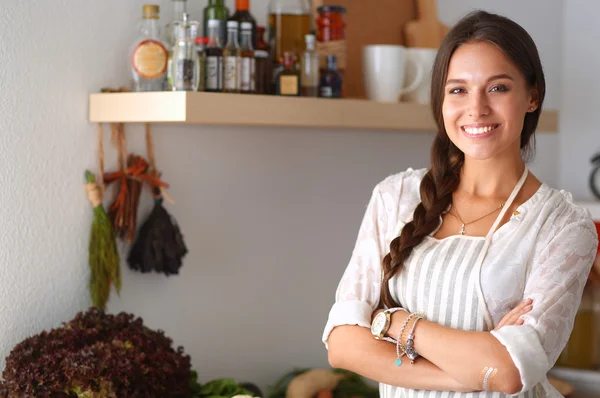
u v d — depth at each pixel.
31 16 1.97
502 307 1.50
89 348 1.85
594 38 3.17
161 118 1.92
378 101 2.28
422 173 1.72
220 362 2.44
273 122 2.04
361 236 1.68
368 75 2.35
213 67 2.04
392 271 1.58
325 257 2.69
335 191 2.69
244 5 2.19
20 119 1.96
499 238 1.54
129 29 2.18
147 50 2.05
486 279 1.50
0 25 1.92
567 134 3.27
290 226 2.58
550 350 1.40
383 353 1.52
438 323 1.54
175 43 1.99
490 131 1.50
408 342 1.49
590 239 1.51
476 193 1.60
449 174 1.64
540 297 1.45
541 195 1.57
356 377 2.58
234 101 1.96
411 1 2.69
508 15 3.08
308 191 2.62
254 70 2.11
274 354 2.58
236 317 2.47
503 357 1.39
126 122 2.15
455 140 1.55
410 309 1.58
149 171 2.19
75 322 1.98
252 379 2.53
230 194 2.42
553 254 1.49
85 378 1.78
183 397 1.98
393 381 1.52
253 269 2.50
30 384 1.77
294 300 2.62
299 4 2.26
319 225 2.66
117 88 2.16
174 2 2.17
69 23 2.04
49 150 2.03
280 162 2.53
